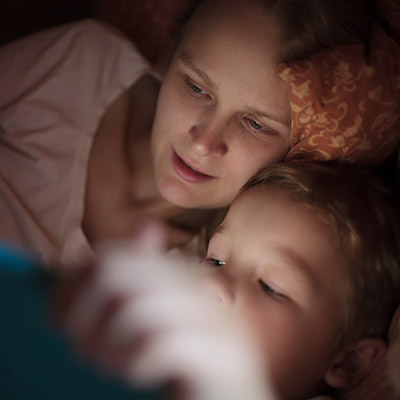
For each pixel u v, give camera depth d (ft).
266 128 2.93
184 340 1.04
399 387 2.44
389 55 2.76
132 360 0.83
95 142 3.76
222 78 2.83
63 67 3.85
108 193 3.67
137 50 4.08
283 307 2.47
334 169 2.81
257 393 1.09
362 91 2.68
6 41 4.99
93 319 0.90
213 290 2.45
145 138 3.89
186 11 3.45
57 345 0.78
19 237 3.31
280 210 2.61
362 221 2.65
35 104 3.67
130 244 1.56
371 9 3.12
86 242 3.40
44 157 3.51
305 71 2.67
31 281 0.85
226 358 1.08
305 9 2.78
